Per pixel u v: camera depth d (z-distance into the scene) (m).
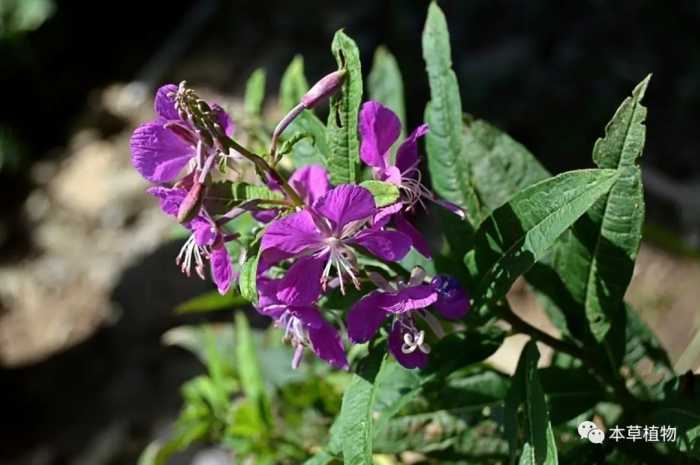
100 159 1.16
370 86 0.48
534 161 0.44
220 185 0.36
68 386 0.92
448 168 0.41
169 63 1.23
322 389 0.49
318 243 0.36
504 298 0.41
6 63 1.22
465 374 0.45
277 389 0.51
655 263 0.81
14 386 0.93
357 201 0.35
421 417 0.44
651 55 0.98
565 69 0.99
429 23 0.41
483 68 1.02
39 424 0.90
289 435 0.51
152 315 0.94
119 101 1.22
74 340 0.96
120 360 0.92
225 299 0.50
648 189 0.87
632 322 0.46
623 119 0.38
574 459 0.43
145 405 0.88
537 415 0.38
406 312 0.38
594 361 0.43
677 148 0.90
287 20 1.20
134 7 1.33
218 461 0.76
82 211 1.10
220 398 0.52
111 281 0.98
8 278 1.06
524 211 0.37
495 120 0.97
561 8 1.05
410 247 0.36
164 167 0.37
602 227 0.40
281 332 0.51
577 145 0.92
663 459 0.43
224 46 1.22
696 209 0.84
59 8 1.27
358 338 0.37
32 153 1.21
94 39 1.30
